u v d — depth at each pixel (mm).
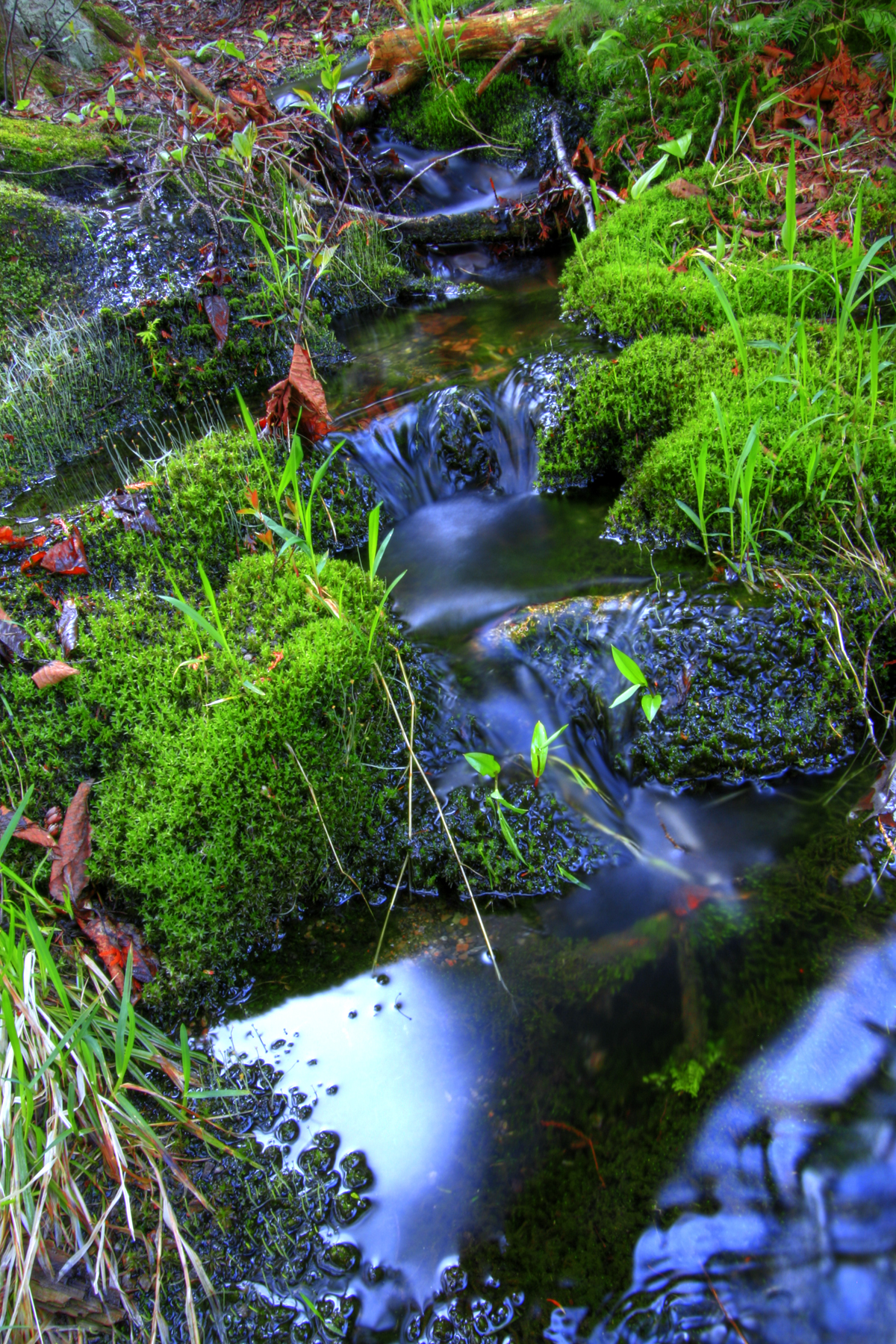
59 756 2350
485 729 2699
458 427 3697
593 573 3025
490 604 3043
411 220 5406
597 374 3400
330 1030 2047
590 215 4625
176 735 2336
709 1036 1918
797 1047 1855
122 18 7535
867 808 2299
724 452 2781
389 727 2586
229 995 2166
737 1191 1672
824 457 2648
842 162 3932
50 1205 1615
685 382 3133
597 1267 1608
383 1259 1649
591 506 3438
